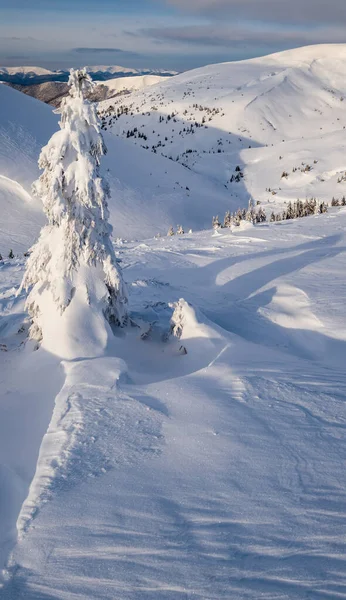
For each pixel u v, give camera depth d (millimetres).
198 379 7164
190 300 13273
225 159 160125
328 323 10375
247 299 12812
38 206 53906
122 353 9195
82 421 5816
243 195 119062
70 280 9203
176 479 4461
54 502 4176
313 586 3123
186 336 9414
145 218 61875
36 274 9500
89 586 3227
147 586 3201
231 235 24141
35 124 78688
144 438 5332
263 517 3846
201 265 17688
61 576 3324
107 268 9438
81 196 8742
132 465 4766
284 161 142250
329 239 20625
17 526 3887
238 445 5039
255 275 15195
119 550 3553
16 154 64500
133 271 17312
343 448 4934
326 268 15266
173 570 3328
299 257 17188
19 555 3547
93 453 5035
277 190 116938
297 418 5676
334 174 124438
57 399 6617
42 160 8750
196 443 5133
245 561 3375
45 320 9273
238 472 4523
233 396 6398
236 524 3773
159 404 6273
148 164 91000
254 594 3080
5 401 7605
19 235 45344
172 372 8531
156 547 3562
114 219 58250
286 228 25031
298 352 9586
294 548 3482
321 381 7000
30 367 8734
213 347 8906
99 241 9320
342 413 5812
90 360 8211
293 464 4633
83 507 4094
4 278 16453
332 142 152250
